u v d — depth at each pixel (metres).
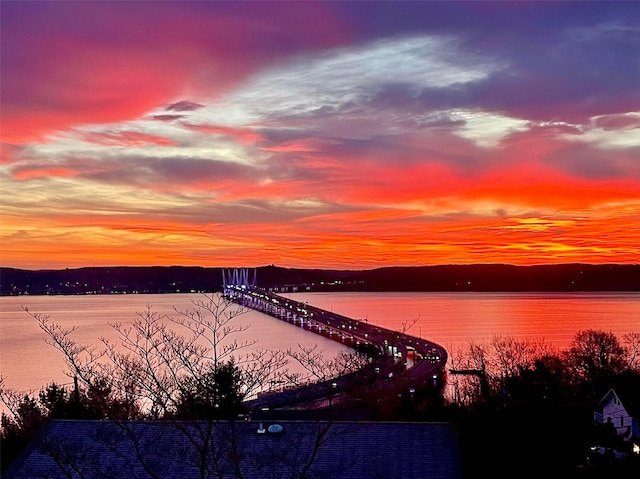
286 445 29.05
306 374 95.88
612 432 37.34
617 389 52.62
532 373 66.56
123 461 28.91
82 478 26.19
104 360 77.12
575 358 94.94
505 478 31.58
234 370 35.84
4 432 43.03
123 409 39.34
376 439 30.22
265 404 76.31
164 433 30.02
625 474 31.36
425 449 29.67
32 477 28.59
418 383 108.75
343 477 28.47
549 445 34.84
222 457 28.05
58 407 41.59
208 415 23.95
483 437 33.97
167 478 28.17
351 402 55.75
